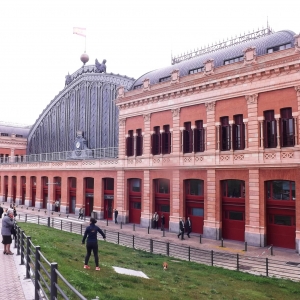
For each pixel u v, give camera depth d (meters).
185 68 37.09
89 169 46.00
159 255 21.72
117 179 40.69
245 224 27.31
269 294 13.94
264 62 26.56
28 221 37.16
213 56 35.22
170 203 33.81
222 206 29.70
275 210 26.20
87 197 47.53
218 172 29.83
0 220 32.19
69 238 24.84
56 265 6.71
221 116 29.97
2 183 70.56
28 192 61.59
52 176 54.59
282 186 26.08
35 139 73.00
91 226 13.63
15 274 11.71
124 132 40.22
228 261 21.22
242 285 15.20
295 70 25.05
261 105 27.14
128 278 13.15
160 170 35.34
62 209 51.38
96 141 54.00
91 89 56.34
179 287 13.52
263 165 26.48
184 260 20.52
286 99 25.64
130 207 39.75
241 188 28.64
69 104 61.62
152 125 36.72
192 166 31.80
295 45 25.02
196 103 31.98
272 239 26.23
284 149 25.55
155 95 35.81
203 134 31.75
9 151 79.88
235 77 28.50
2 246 17.86
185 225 30.67
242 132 28.69
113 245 24.45
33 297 9.15
